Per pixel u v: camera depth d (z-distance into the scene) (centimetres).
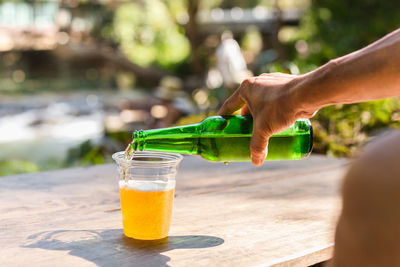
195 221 124
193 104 1031
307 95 92
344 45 863
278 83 97
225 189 160
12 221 123
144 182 107
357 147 249
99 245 105
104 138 433
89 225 120
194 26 1539
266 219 127
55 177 175
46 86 1945
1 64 2050
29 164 373
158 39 1872
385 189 32
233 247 105
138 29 1942
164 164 106
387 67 84
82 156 387
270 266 96
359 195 34
